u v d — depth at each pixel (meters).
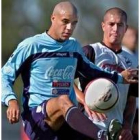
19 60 27.05
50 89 27.38
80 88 29.39
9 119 25.73
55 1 114.62
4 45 111.12
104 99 27.00
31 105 27.34
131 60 30.36
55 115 26.73
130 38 37.31
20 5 116.31
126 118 30.11
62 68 27.55
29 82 27.42
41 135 27.41
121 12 29.70
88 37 120.81
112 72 29.08
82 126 25.89
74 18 26.77
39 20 115.62
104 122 28.95
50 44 27.30
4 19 114.31
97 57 29.64
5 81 26.78
